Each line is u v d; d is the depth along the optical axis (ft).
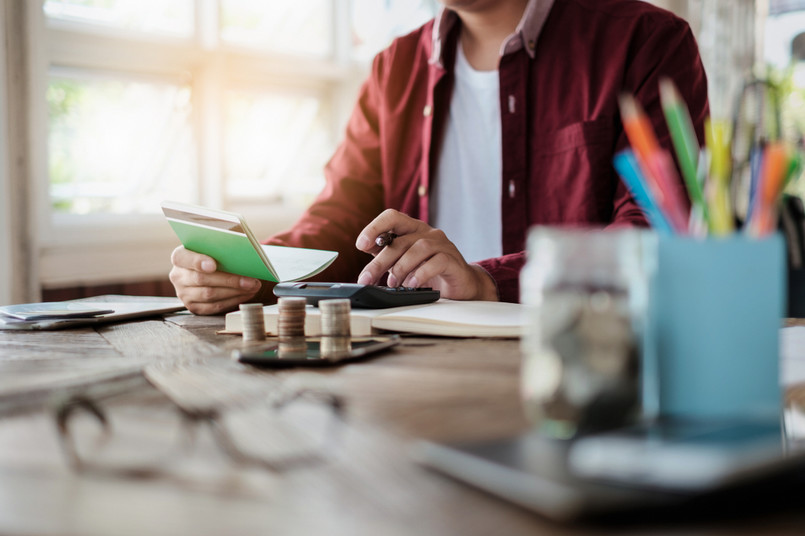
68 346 2.86
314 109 10.59
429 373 2.16
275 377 2.10
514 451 1.30
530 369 1.48
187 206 3.59
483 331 2.85
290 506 1.13
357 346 2.56
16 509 1.14
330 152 10.79
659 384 1.50
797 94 11.40
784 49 11.57
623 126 5.50
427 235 3.88
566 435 1.41
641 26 5.58
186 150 9.38
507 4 5.91
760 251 1.49
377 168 6.28
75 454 1.39
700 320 1.49
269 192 10.48
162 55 8.80
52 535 1.05
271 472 1.29
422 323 2.94
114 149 8.88
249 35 9.83
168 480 1.26
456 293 3.78
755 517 1.06
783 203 5.23
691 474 1.07
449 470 1.24
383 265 3.74
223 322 3.58
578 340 1.40
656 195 1.55
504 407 1.72
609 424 1.41
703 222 1.55
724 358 1.48
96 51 8.36
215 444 1.46
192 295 3.85
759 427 1.35
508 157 5.75
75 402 1.57
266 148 10.28
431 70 6.12
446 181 6.17
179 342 2.89
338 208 6.00
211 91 9.23
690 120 5.34
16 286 7.61
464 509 1.11
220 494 1.19
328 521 1.07
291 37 10.18
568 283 1.42
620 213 4.83
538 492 1.08
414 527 1.04
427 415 1.65
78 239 8.31
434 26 6.11
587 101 5.60
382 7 10.61
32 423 1.66
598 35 5.65
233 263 3.70
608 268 1.42
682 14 11.47
